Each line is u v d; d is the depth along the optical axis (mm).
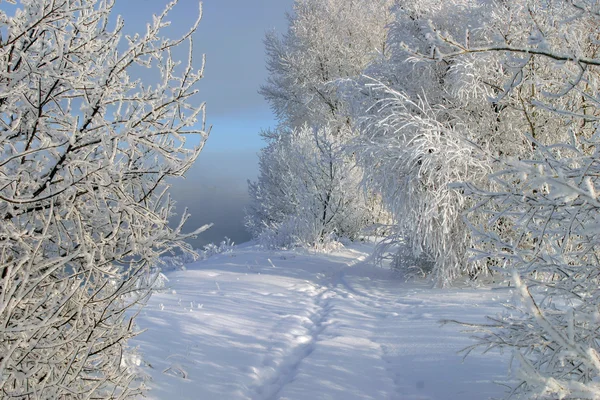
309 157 13938
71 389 2172
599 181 2215
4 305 1902
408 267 8859
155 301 6469
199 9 2369
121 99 2336
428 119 7301
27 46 2318
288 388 3676
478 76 7250
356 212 14336
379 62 9008
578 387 1157
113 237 2439
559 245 2658
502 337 2729
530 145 6840
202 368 3984
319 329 5461
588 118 2367
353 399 3475
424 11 8750
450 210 7102
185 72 2414
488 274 7633
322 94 22484
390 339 4844
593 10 2064
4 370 2033
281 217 15273
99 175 2336
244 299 6875
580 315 1571
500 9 7047
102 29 2422
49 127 2297
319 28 22672
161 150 2416
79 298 2408
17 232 2180
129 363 3229
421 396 3453
